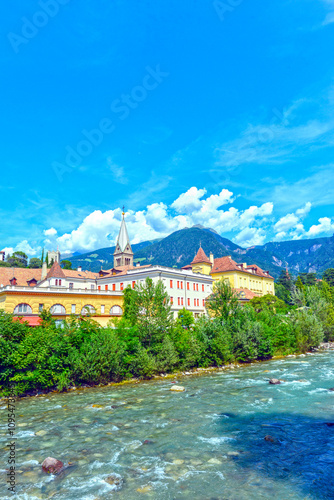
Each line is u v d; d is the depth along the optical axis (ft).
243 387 98.48
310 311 211.20
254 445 54.24
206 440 56.80
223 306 165.78
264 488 41.04
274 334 175.11
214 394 90.68
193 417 70.08
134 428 63.77
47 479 43.98
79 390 104.27
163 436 59.11
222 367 140.26
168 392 95.86
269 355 161.38
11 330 102.94
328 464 47.09
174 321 141.90
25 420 70.79
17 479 43.96
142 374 119.75
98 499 39.09
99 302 191.52
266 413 71.36
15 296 167.12
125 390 101.35
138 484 42.39
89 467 47.29
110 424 66.54
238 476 44.16
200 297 264.52
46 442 57.11
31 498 39.42
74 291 184.85
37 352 102.01
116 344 116.98
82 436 59.82
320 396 84.12
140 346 124.06
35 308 171.73
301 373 116.78
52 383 102.83
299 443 54.60
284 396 85.25
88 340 115.85
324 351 185.37
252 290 352.69
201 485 41.93
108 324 147.64
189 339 138.00
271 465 47.11
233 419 68.03
